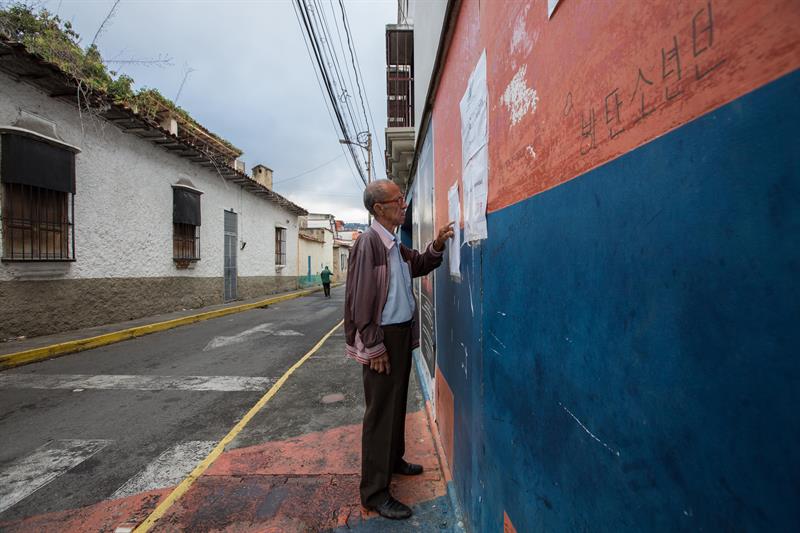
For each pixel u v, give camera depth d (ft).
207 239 39.70
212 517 6.86
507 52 3.76
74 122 23.77
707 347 1.38
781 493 1.09
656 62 1.64
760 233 1.15
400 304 6.89
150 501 7.45
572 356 2.45
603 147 2.07
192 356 19.31
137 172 29.25
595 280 2.16
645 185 1.72
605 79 2.05
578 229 2.36
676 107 1.53
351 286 6.73
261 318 33.76
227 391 13.92
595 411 2.17
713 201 1.34
